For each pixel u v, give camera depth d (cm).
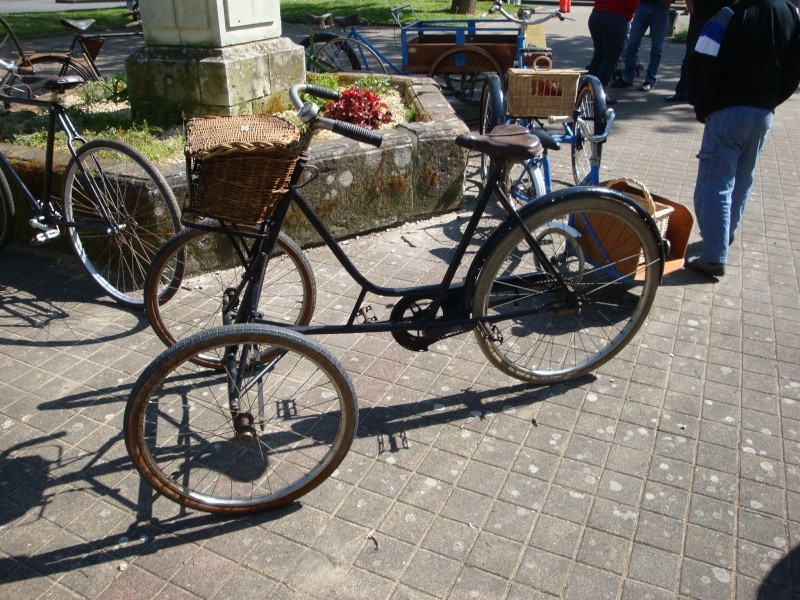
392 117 584
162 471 259
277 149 242
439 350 370
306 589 240
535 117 531
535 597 237
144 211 414
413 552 254
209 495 269
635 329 342
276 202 259
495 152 278
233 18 514
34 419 319
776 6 388
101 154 450
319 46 934
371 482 286
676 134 768
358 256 474
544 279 326
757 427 316
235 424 270
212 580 244
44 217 414
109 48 1266
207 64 508
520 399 334
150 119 543
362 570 247
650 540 259
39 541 259
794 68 404
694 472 290
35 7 1941
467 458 298
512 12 1667
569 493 280
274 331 246
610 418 321
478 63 786
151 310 338
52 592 239
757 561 251
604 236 402
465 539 260
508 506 274
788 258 479
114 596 238
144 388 238
